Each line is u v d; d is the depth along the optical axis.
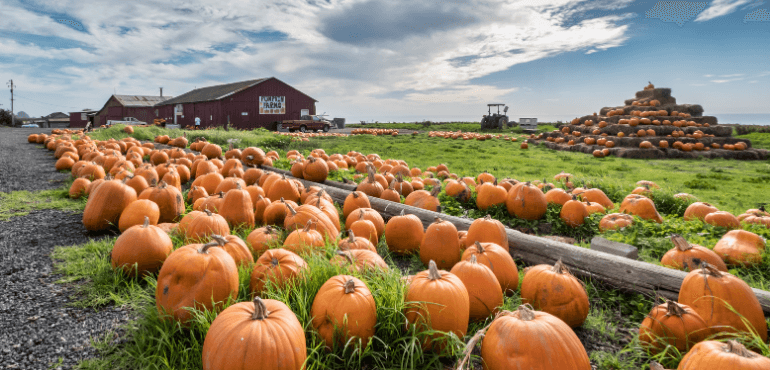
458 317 2.35
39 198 6.08
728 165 15.26
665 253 3.74
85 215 4.43
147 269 3.28
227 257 2.70
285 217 4.38
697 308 2.53
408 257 4.26
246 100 41.72
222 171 7.88
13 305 2.80
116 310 2.78
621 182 9.16
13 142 15.98
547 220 5.55
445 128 50.84
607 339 2.68
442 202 6.32
